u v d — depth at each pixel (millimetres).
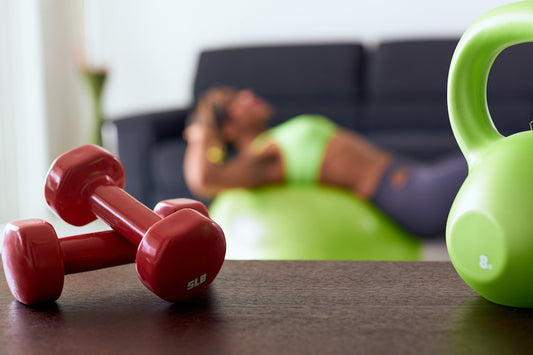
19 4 2926
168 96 3365
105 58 3303
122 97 3406
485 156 503
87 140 3367
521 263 463
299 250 1520
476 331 456
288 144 1772
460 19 3059
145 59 3355
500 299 497
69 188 581
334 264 652
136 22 3334
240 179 1818
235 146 2232
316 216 1584
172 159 2488
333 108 2939
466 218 492
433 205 1604
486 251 482
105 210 568
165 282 493
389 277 599
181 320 490
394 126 2840
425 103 2855
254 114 2217
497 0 3008
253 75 3025
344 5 3154
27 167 3002
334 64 2982
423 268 629
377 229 1604
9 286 541
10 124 2932
